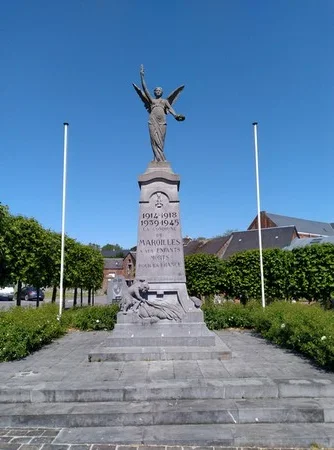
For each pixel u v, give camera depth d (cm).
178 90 1193
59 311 1520
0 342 875
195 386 634
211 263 2594
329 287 2231
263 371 738
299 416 566
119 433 531
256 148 1917
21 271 1931
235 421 563
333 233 7031
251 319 1434
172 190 1114
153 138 1162
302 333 924
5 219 1828
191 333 952
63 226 1734
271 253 2375
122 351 870
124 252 8531
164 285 1053
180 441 505
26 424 561
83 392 625
